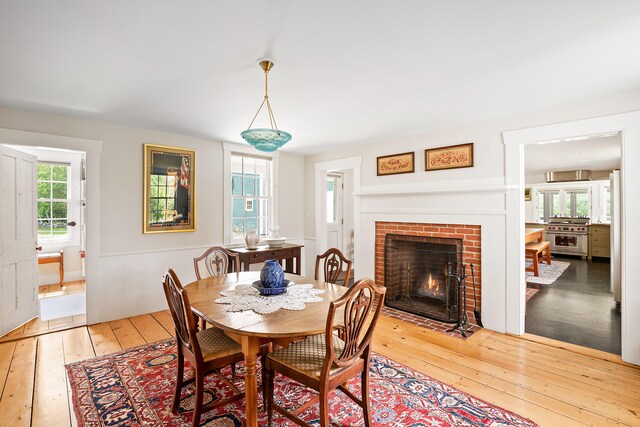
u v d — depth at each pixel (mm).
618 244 4070
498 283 3254
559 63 2078
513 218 3145
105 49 1909
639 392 2219
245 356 1703
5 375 2434
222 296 2191
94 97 2721
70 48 1895
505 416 1970
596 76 2271
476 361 2674
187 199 4145
